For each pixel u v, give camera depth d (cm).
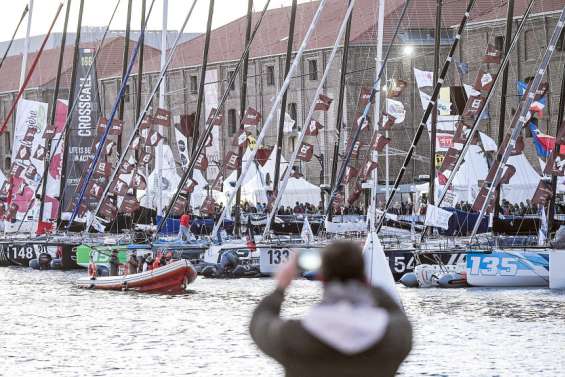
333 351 3506
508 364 10406
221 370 10219
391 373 3531
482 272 17762
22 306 16412
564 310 14600
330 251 3559
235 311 15212
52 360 10988
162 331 13112
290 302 16025
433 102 18550
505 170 18562
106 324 13925
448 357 10812
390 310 3562
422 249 18438
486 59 19138
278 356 3547
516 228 19025
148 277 18438
